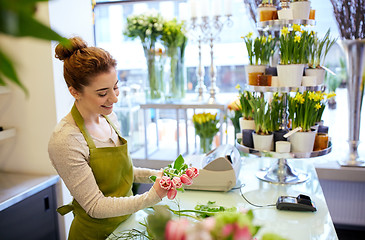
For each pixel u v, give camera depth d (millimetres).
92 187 1375
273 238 588
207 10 2699
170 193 1328
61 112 2328
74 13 2385
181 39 2752
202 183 1819
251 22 2715
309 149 1823
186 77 3039
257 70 2004
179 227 555
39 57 2225
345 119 2811
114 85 1450
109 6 3107
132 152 2957
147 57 2801
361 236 2781
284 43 1818
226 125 2732
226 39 2945
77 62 1351
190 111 3098
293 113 1833
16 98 2336
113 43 3172
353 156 2680
